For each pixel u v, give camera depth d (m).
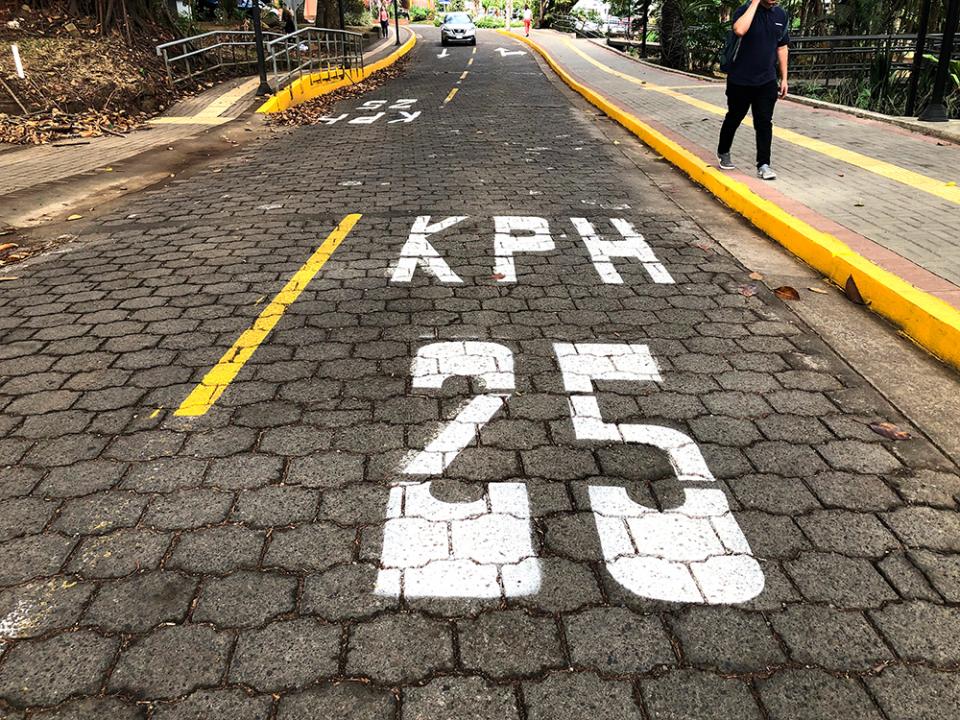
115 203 7.39
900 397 3.47
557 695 1.94
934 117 10.05
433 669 2.02
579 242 5.87
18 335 4.14
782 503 2.70
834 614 2.21
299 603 2.24
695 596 2.28
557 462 2.94
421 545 2.48
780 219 5.88
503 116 13.55
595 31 40.44
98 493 2.75
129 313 4.45
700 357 3.88
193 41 17.31
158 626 2.16
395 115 13.91
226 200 7.41
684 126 10.80
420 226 6.29
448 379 3.61
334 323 4.29
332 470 2.88
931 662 2.05
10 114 11.36
